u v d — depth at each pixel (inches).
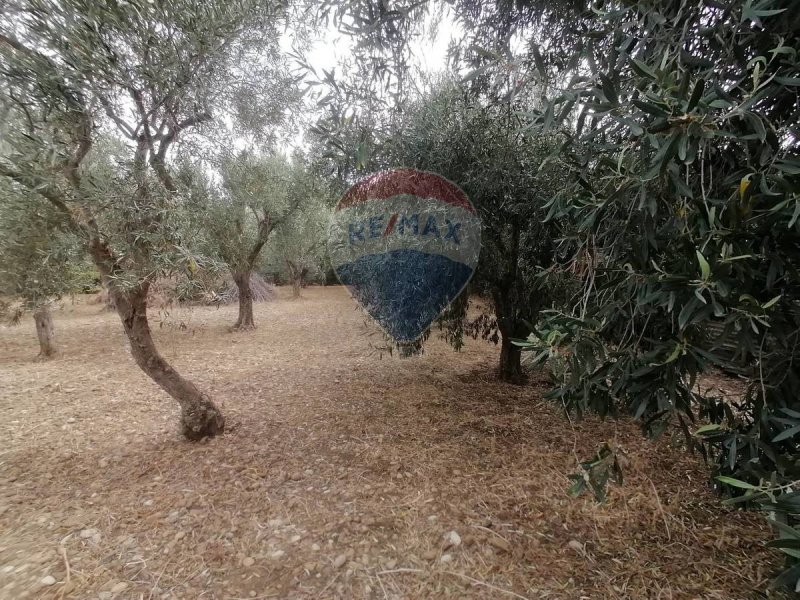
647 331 53.2
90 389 163.6
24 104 63.9
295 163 256.2
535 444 113.0
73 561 66.1
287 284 598.9
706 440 44.3
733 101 34.2
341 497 85.2
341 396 153.0
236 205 196.9
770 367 40.8
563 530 76.9
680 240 39.1
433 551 69.9
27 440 114.7
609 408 51.5
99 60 64.2
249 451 105.3
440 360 210.2
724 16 41.0
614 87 39.5
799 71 34.2
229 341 264.8
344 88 75.4
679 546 73.8
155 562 66.2
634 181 40.4
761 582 64.5
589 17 56.1
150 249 76.5
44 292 90.8
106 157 88.9
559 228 100.7
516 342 46.8
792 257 34.0
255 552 68.8
